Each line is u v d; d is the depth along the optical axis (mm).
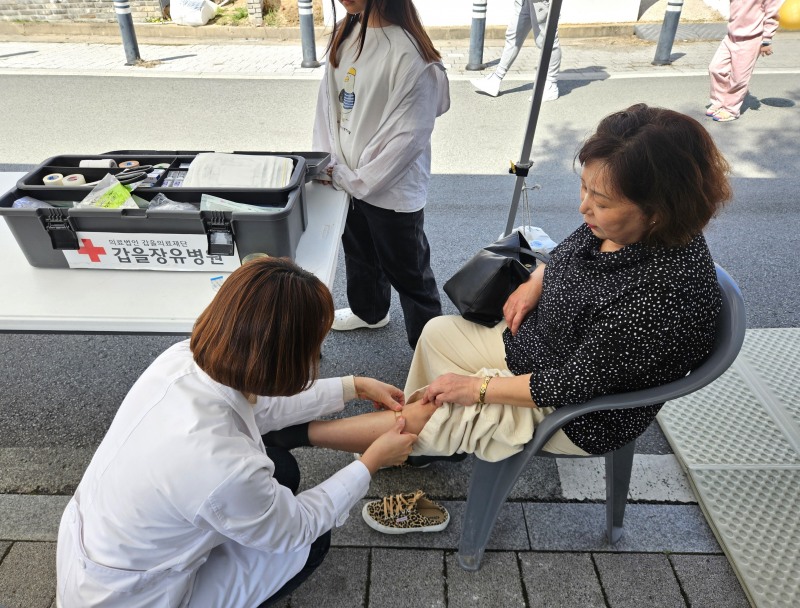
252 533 1090
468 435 1502
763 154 4848
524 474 2096
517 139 5176
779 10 5062
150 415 1070
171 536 1070
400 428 1513
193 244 1524
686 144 1118
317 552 1402
